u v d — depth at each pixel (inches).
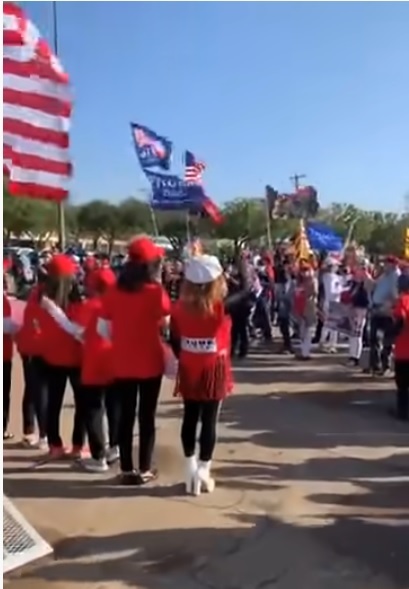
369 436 289.0
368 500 214.8
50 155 222.8
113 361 221.6
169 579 163.9
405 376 314.0
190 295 210.5
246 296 494.6
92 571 167.2
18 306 300.0
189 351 213.0
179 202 596.7
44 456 252.4
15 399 339.9
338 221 2095.2
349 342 502.3
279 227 1867.6
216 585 161.2
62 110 223.8
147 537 185.6
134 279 216.5
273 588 159.6
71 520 196.5
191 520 197.0
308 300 491.5
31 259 1000.2
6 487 221.6
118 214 2166.6
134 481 224.1
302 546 181.0
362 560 173.5
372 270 538.6
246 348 501.0
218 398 214.8
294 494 218.8
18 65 217.3
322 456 259.6
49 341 239.5
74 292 239.8
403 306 313.1
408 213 2054.6
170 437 280.5
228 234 2100.1
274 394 374.6
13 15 215.9
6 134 216.8
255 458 255.6
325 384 403.5
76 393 243.0
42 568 168.1
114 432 243.6
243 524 194.9
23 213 1739.7
